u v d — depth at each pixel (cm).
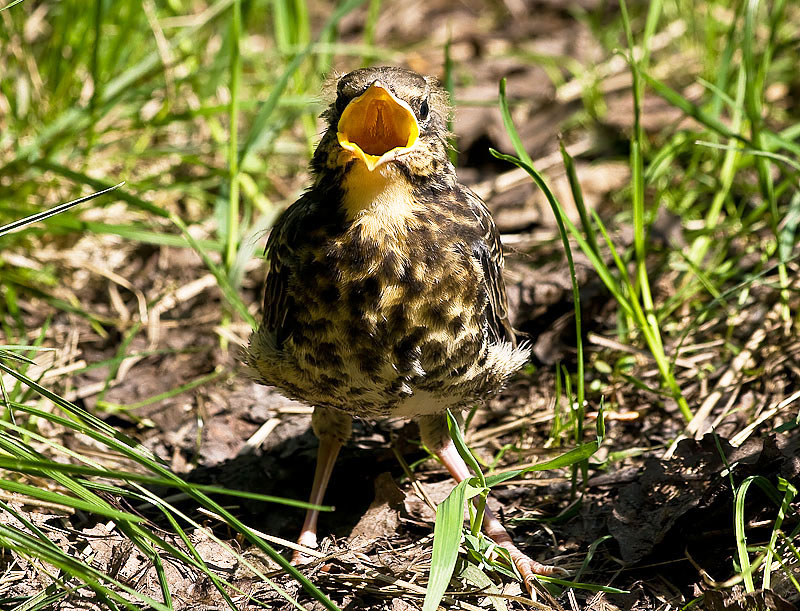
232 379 1032
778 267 1027
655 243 1093
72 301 1126
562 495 841
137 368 1048
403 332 718
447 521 639
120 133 1263
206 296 1138
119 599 601
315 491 831
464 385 758
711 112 1155
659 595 705
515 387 1002
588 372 998
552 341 1028
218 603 701
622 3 916
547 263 1100
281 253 761
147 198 1227
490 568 721
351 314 716
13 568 709
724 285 1055
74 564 609
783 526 714
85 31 1179
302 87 1291
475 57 1584
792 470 725
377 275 713
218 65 1212
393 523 817
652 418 927
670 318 1034
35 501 797
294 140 1356
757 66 1300
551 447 897
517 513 829
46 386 1005
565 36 1614
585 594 721
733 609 638
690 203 1177
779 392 895
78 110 1135
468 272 729
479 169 1317
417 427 931
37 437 654
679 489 761
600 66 1486
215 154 1278
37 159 1112
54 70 1206
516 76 1502
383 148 750
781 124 1288
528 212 1202
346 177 721
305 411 984
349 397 752
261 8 1510
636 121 904
